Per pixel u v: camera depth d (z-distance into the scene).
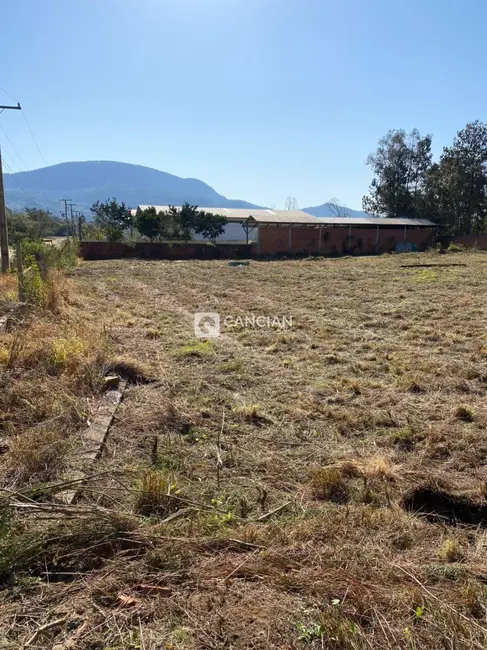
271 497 2.85
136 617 1.79
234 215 35.16
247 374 5.42
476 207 39.00
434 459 3.38
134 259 27.12
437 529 2.51
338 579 1.98
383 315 9.52
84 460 3.18
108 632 1.71
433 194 40.59
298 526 2.43
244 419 4.10
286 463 3.32
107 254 28.14
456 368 5.64
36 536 2.21
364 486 2.95
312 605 1.84
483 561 2.21
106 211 33.09
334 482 2.96
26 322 6.84
